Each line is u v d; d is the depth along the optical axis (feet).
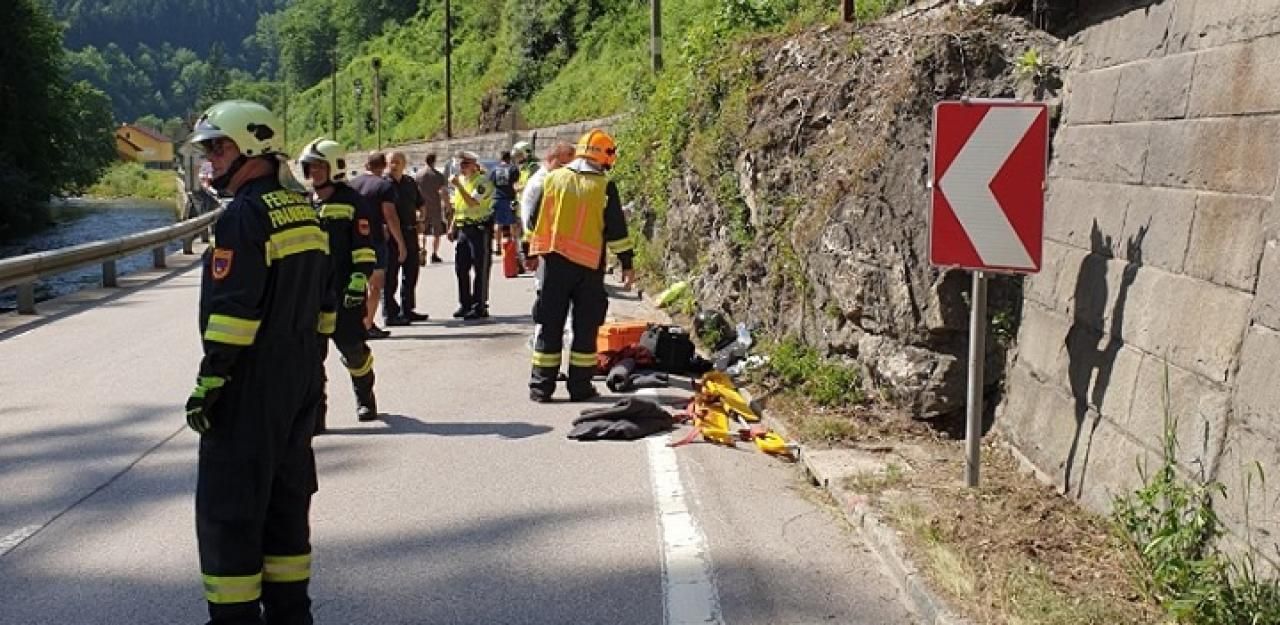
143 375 33.19
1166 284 16.85
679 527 19.22
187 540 18.93
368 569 17.52
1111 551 16.15
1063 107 22.74
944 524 17.75
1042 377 20.86
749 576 16.96
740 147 36.60
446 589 16.70
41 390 31.07
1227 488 14.10
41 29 145.28
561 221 28.68
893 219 25.27
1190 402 15.37
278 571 14.66
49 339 40.16
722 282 36.78
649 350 32.01
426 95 210.18
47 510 20.53
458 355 36.40
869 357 25.54
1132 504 16.10
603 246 29.30
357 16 298.76
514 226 58.23
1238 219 15.19
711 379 28.48
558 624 15.42
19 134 140.87
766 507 20.24
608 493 21.27
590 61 128.16
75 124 157.79
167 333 41.47
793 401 26.91
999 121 18.57
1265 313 14.02
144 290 56.18
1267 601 12.78
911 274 24.25
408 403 29.22
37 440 25.63
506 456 23.99
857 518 18.89
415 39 255.09
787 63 36.14
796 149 32.53
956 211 18.85
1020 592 14.89
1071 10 24.16
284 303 13.84
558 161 31.96
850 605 15.79
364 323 26.58
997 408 23.03
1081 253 20.18
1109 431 17.67
